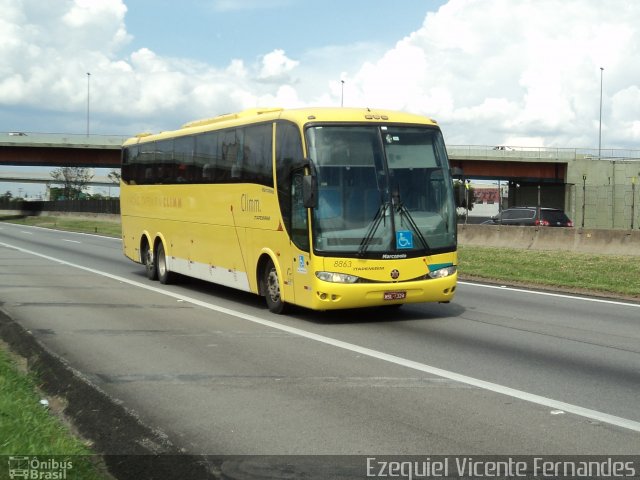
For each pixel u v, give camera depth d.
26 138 70.06
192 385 8.65
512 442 6.52
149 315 14.09
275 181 13.78
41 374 9.37
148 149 20.66
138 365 9.73
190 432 6.88
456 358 10.15
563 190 72.19
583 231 26.27
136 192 21.53
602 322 13.33
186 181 17.98
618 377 9.01
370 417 7.30
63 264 25.67
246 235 15.04
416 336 11.88
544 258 24.11
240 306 15.34
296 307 14.16
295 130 13.05
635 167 67.25
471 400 7.93
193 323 13.15
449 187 13.29
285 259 13.54
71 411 7.77
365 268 12.54
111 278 21.03
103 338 11.66
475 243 30.86
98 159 72.31
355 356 10.28
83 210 73.38
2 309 14.72
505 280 20.67
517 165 71.38
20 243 38.22
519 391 8.31
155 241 20.16
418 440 6.59
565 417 7.29
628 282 18.95
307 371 9.35
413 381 8.80
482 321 13.42
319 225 12.51
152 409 7.67
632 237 24.66
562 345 11.12
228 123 15.88
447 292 13.12
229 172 15.73
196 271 17.59
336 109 13.20
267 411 7.55
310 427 6.99
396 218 12.77
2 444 6.07
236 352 10.57
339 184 12.61
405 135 13.10
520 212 39.72
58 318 13.67
